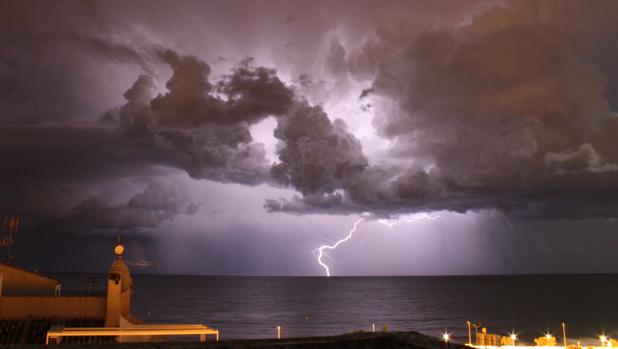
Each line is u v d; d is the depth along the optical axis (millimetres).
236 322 194000
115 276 32719
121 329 24703
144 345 9227
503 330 167875
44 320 32531
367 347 10555
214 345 9648
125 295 33938
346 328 176375
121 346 9141
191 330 23891
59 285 38188
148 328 24484
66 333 22906
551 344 98812
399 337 11016
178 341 9586
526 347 95188
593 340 142375
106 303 33812
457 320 199125
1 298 32688
